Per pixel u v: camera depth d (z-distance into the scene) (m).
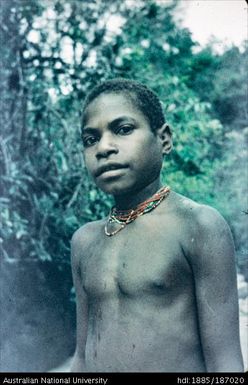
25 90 3.17
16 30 3.17
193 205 1.66
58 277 3.15
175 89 3.25
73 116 3.20
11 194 3.07
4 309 2.96
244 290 3.20
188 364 1.57
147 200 1.66
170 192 1.70
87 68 3.21
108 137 1.60
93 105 1.64
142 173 1.62
